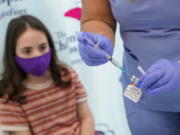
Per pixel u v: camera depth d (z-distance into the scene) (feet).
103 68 4.66
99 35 2.64
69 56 4.42
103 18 2.77
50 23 4.17
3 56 3.77
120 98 4.84
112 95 4.81
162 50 2.53
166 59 2.47
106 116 4.83
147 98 2.72
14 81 3.66
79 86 4.09
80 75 4.58
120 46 4.39
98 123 4.79
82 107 4.12
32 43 3.56
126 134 4.91
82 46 2.67
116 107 4.85
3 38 3.92
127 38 2.74
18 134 3.67
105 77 4.71
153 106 2.75
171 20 2.39
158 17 2.41
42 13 4.11
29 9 4.03
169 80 2.28
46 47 3.67
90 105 4.70
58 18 4.22
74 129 3.96
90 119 4.12
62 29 4.28
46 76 3.82
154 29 2.51
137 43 2.65
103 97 4.77
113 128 4.87
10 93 3.62
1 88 3.68
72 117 3.96
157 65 2.35
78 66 4.54
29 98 3.69
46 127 3.78
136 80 2.49
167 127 2.89
